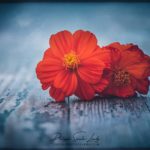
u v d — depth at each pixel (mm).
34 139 251
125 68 302
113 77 300
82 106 295
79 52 303
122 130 261
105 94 306
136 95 312
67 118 279
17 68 413
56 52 304
